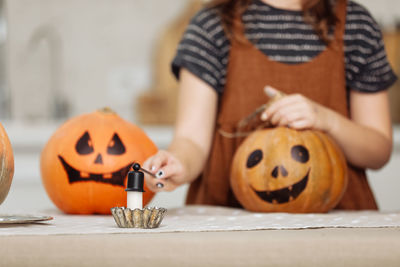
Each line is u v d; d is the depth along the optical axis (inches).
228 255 38.7
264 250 39.0
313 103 65.3
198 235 40.2
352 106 76.6
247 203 62.6
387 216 52.8
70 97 169.0
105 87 169.5
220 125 74.0
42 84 169.6
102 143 62.1
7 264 38.8
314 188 60.6
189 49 74.1
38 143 134.7
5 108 169.3
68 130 63.3
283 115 63.1
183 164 61.7
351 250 39.3
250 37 74.0
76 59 169.8
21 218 45.5
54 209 67.9
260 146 62.6
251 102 72.6
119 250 38.8
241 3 75.0
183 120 72.2
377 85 75.4
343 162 62.9
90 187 61.1
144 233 41.1
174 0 169.2
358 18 75.5
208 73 73.3
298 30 74.3
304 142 61.9
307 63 73.3
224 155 73.4
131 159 62.2
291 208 61.1
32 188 134.0
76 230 42.6
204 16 75.4
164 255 38.6
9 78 169.6
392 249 39.3
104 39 170.1
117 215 44.6
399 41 150.2
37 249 39.0
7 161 47.4
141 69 169.0
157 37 168.2
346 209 73.7
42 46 169.6
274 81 72.8
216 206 69.1
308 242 39.2
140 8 169.8
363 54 75.1
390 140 74.3
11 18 169.3
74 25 170.1
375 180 132.3
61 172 61.4
